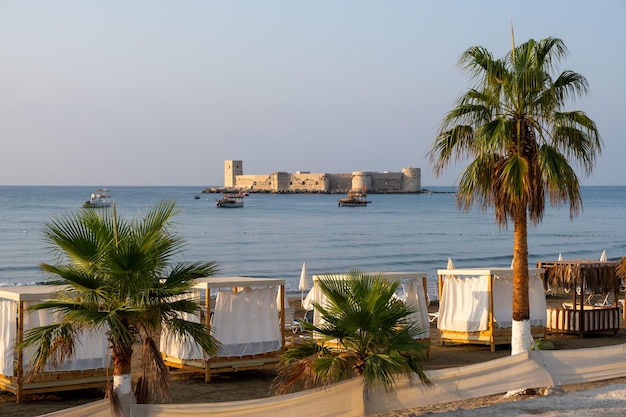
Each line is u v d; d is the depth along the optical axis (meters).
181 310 10.03
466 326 18.66
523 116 13.48
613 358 13.62
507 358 12.25
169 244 9.84
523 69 13.32
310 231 78.50
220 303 14.97
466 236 74.44
